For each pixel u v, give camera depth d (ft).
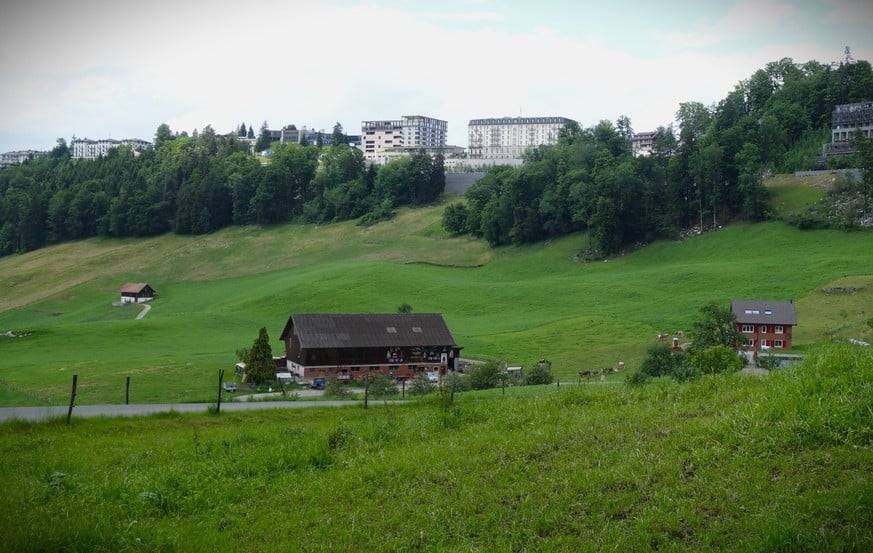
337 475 75.56
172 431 107.04
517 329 377.30
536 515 59.88
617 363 287.07
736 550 50.78
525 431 83.35
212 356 310.45
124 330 386.11
